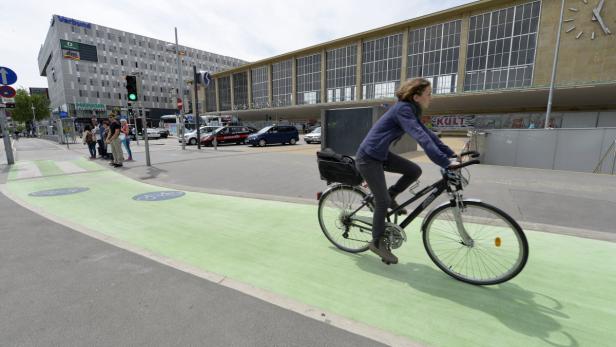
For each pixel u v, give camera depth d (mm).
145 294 2559
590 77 30438
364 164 2744
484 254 2672
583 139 8719
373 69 46375
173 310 2336
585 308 2318
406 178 2887
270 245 3582
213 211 5043
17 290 2639
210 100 77938
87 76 70688
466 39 36938
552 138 9133
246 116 71188
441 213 2807
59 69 69312
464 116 40531
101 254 3363
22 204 5656
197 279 2799
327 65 52188
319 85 53812
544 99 35375
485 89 36344
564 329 2090
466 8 36094
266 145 21656
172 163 11289
